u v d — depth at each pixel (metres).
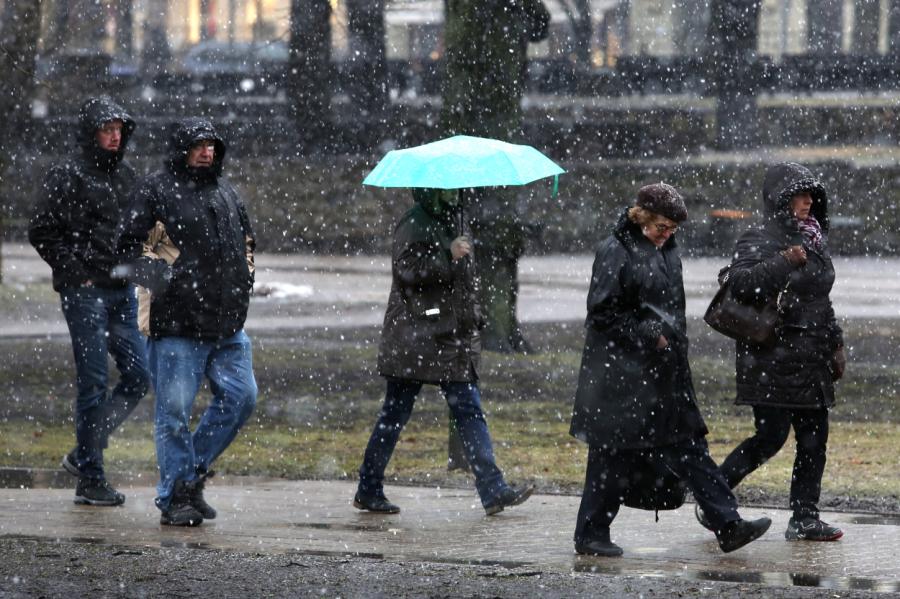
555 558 22.28
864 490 29.48
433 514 27.08
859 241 95.88
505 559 22.11
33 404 42.41
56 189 27.38
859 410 40.75
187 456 25.41
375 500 27.19
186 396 25.31
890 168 101.38
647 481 22.89
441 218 26.97
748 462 24.64
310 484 31.08
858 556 22.69
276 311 65.62
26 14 78.88
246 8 139.00
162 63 130.25
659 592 18.89
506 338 52.56
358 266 89.69
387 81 119.94
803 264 23.56
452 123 48.38
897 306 65.88
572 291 73.56
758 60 121.94
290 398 43.38
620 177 104.00
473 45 48.12
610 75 123.44
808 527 24.27
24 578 19.69
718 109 116.88
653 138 115.56
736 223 95.00
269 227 103.56
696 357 51.50
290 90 117.00
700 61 121.25
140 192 25.22
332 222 103.31
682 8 133.75
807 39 148.00
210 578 19.73
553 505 28.31
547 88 124.56
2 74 79.31
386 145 116.19
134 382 28.45
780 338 23.94
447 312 26.69
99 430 27.92
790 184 23.75
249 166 109.44
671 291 22.45
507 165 25.86
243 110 120.06
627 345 22.23
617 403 22.27
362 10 119.25
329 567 20.61
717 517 22.34
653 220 22.44
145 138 117.31
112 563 20.81
